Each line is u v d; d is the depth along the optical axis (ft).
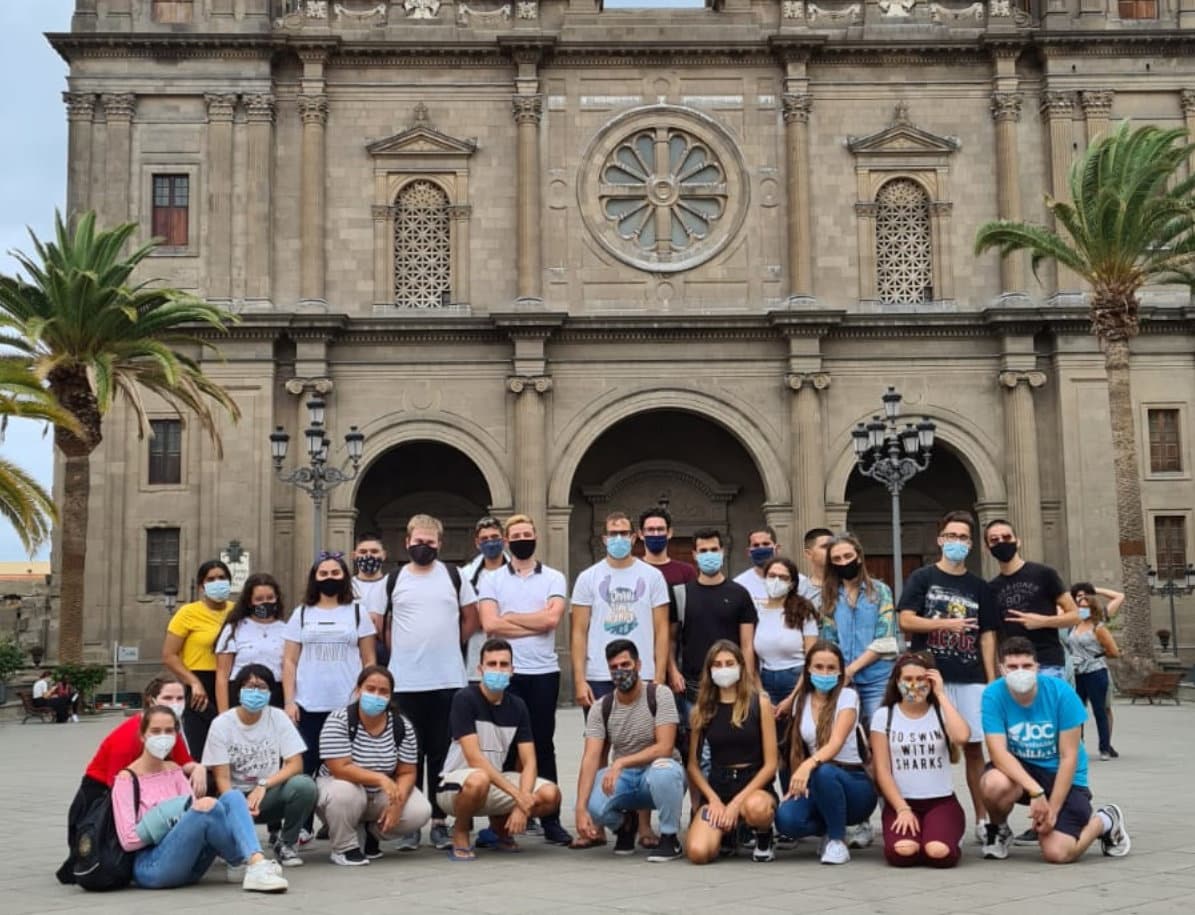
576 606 47.57
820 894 36.86
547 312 138.51
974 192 145.38
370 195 143.64
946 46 144.97
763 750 43.29
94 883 38.47
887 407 108.68
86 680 119.75
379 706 43.14
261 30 141.79
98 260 122.72
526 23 144.56
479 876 40.37
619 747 44.32
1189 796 56.34
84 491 121.60
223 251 140.05
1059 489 141.08
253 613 49.29
